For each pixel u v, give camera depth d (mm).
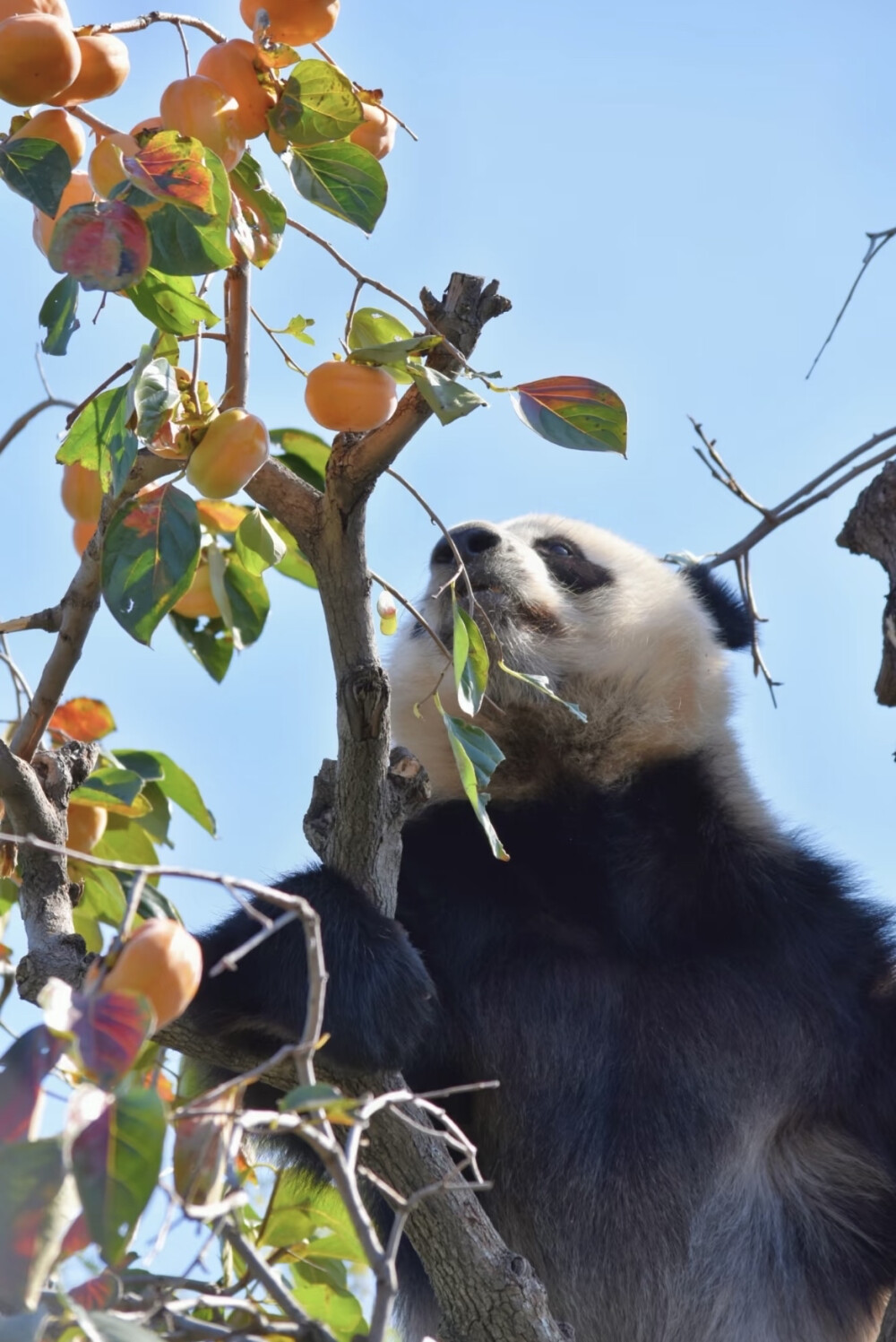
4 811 8570
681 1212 10016
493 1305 7480
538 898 10961
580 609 11859
